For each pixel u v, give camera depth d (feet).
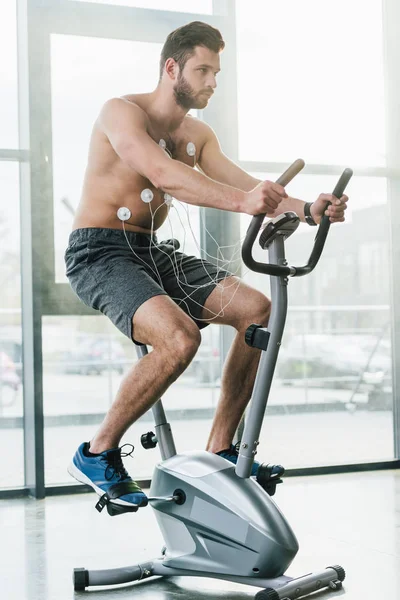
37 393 12.48
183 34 7.63
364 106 14.73
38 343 12.53
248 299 7.56
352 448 14.47
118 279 7.47
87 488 12.75
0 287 12.77
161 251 8.04
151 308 7.15
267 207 6.40
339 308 14.56
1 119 12.80
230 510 6.93
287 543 6.73
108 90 13.17
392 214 14.90
